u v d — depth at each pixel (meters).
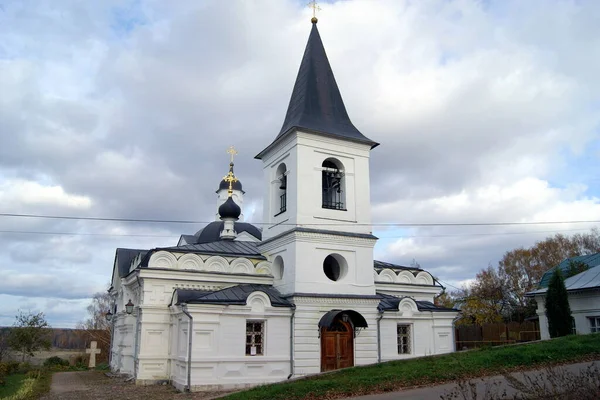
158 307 25.20
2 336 43.09
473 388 11.66
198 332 21.75
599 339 19.88
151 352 24.77
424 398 13.67
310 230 24.75
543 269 59.50
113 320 36.28
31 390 22.58
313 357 23.58
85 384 25.89
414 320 26.44
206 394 20.33
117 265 36.50
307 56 29.34
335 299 24.61
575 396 10.46
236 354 22.28
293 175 25.72
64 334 105.19
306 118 26.59
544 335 29.67
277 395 15.72
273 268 26.83
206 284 26.09
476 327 36.25
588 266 36.00
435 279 32.16
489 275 63.66
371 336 25.02
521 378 15.09
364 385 15.96
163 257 25.67
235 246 29.50
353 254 25.84
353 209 26.41
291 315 23.75
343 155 26.89
